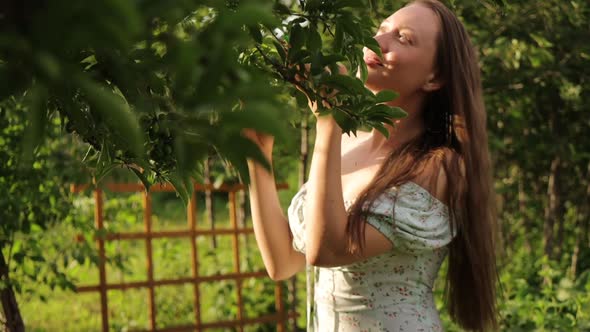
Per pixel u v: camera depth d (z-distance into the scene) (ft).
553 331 11.65
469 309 6.48
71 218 13.05
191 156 2.00
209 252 17.79
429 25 6.00
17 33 1.44
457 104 6.12
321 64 3.49
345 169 6.42
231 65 1.79
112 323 19.47
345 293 6.04
